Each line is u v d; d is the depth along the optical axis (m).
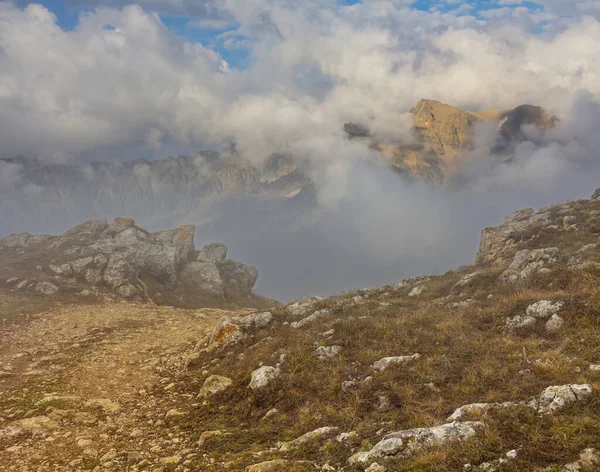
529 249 23.05
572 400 7.93
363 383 11.27
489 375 10.09
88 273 42.75
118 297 40.81
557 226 26.89
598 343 10.65
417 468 6.88
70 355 19.02
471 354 11.80
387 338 14.36
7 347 20.31
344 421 9.66
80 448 10.14
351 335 15.27
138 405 13.48
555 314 12.84
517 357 10.90
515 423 7.60
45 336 22.62
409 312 17.95
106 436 10.91
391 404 10.03
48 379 15.55
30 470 9.01
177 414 12.30
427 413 9.13
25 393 14.08
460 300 19.36
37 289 36.16
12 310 28.56
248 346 18.19
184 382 15.67
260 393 12.35
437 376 10.75
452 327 14.26
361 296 24.77
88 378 15.97
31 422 11.39
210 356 18.20
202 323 27.94
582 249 20.03
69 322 26.36
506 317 14.05
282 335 17.45
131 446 10.17
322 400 11.03
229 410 12.10
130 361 18.52
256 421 11.02
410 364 11.86
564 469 6.12
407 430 8.00
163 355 19.66
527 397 8.56
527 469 6.31
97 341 21.67
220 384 13.74
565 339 11.31
